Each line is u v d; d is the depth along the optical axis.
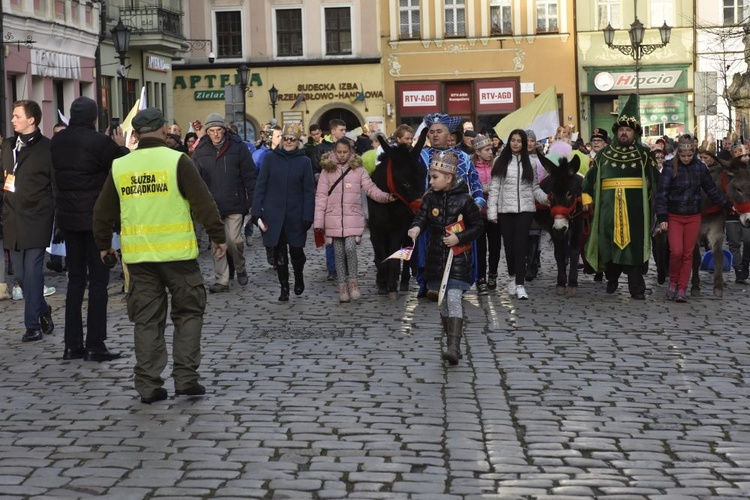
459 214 11.12
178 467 7.44
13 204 12.66
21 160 12.52
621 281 18.17
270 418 8.79
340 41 57.38
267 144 28.42
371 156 18.06
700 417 8.88
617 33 55.88
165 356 9.48
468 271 11.14
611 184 15.96
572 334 12.82
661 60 55.31
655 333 12.90
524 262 15.91
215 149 17.17
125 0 46.88
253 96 57.62
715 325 13.48
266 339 12.53
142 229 9.36
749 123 36.69
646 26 55.12
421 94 57.28
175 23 49.59
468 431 8.39
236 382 10.18
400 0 57.03
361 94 57.19
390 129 57.34
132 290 9.45
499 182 15.84
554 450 7.88
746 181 15.77
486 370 10.73
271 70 57.44
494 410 9.07
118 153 11.20
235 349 11.88
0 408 9.20
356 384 10.07
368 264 21.02
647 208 15.89
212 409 9.10
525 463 7.56
